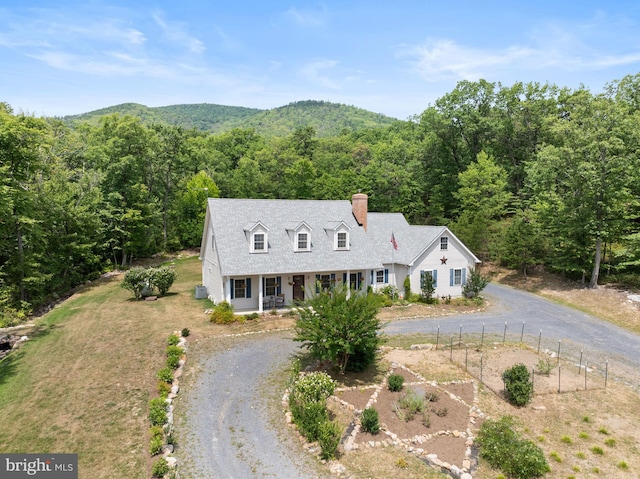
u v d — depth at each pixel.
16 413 15.48
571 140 36.03
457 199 58.72
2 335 24.42
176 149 60.81
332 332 17.38
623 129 33.00
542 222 40.53
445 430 14.30
